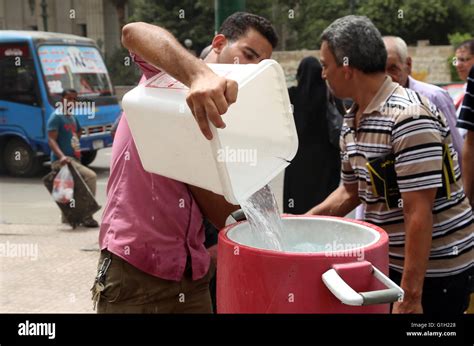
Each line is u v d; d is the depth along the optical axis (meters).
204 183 1.52
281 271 1.42
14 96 11.10
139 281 1.87
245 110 1.43
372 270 1.43
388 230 2.28
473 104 2.91
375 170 2.21
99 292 1.91
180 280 1.92
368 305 1.37
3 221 7.36
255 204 1.63
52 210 8.08
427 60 22.28
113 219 1.89
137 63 1.71
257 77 1.46
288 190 4.08
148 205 1.85
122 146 1.90
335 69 2.28
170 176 1.61
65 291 4.64
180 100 1.46
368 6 23.95
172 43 1.40
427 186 2.09
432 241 2.28
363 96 2.26
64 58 11.38
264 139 1.51
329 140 3.93
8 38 11.12
